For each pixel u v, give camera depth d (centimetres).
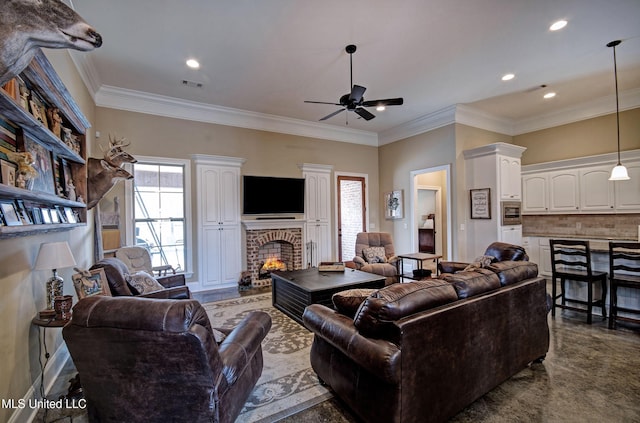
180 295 295
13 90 167
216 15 283
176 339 128
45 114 222
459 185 545
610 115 509
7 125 171
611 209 494
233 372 154
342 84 443
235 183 542
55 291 212
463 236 548
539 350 243
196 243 511
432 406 165
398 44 338
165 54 354
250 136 567
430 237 816
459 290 192
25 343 191
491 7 277
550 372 238
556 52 361
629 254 320
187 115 509
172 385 138
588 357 261
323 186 641
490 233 515
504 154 520
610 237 511
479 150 528
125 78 414
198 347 129
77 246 316
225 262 530
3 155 164
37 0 121
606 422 180
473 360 188
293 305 368
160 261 490
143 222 479
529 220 624
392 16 288
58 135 234
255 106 530
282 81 430
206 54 355
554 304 365
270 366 253
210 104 516
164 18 287
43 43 126
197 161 510
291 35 318
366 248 560
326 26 303
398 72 408
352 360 177
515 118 611
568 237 550
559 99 514
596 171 512
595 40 336
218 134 536
